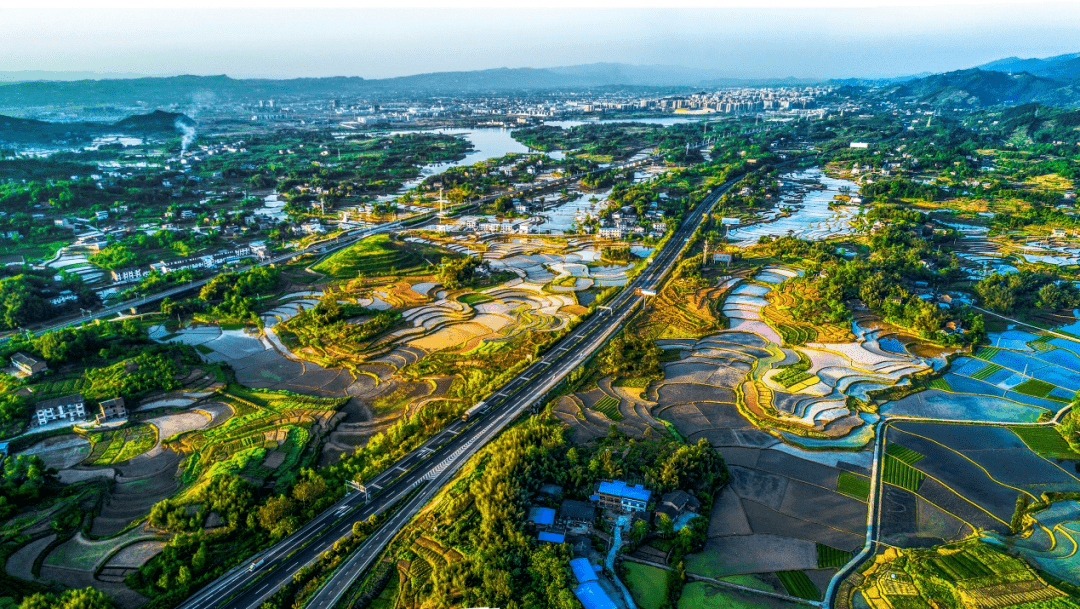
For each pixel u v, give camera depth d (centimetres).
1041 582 13288
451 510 15025
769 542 14738
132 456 17925
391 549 14138
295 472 17050
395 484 16650
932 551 14300
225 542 14438
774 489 16700
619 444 18112
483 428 19375
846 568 13888
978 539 14725
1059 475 17225
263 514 14738
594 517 14925
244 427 19212
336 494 16000
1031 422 19900
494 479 15325
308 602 12769
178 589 12850
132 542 14388
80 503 15650
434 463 17588
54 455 17850
